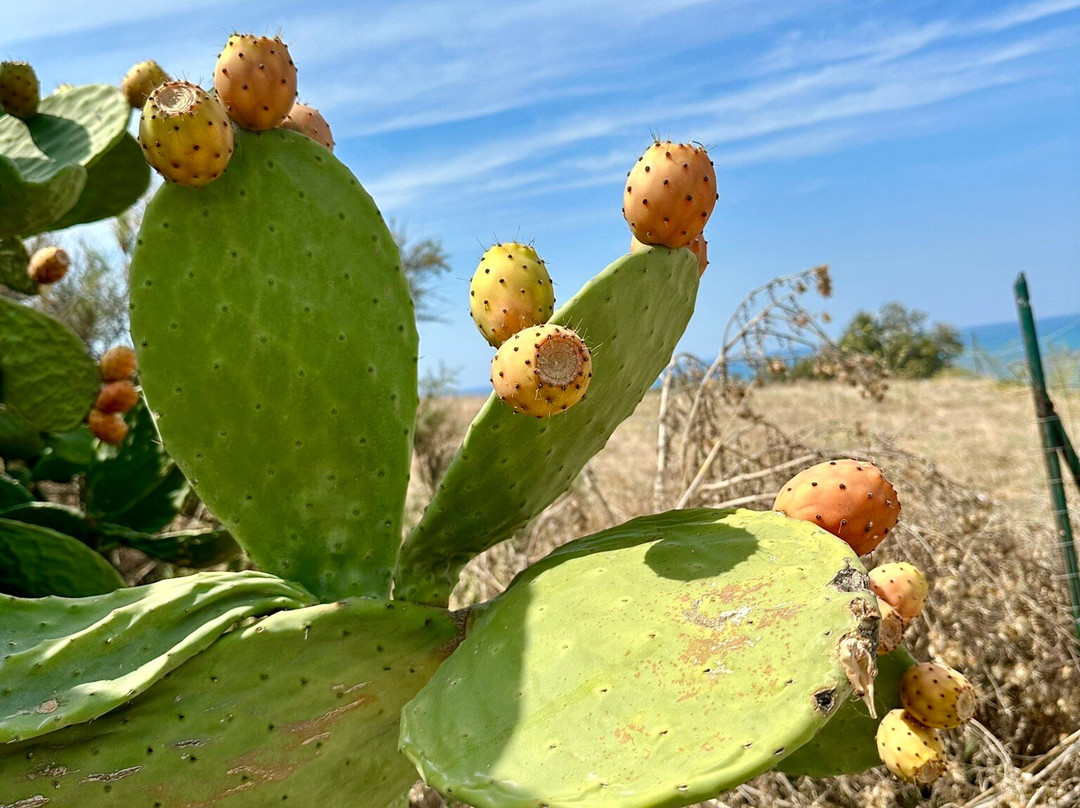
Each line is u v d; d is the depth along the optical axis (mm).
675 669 442
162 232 638
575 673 465
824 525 524
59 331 1137
